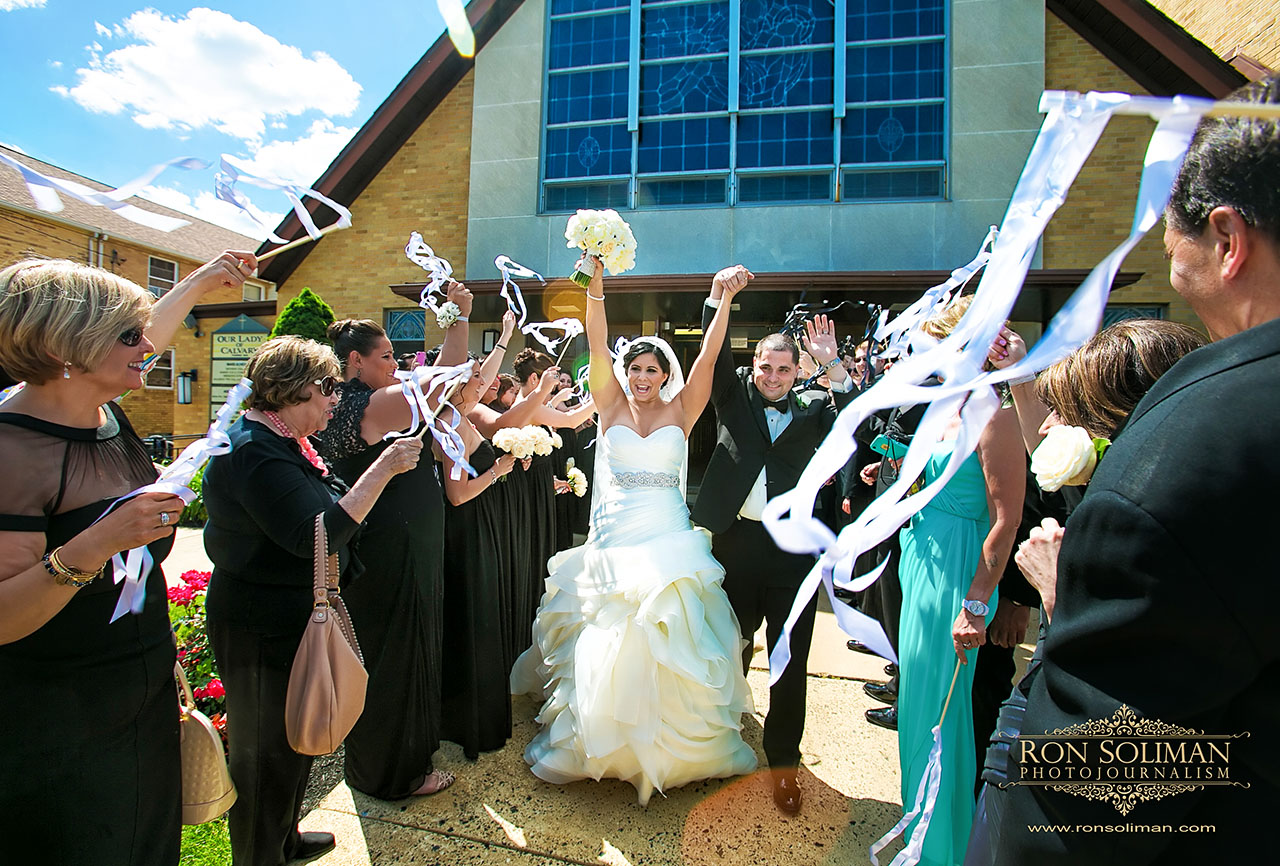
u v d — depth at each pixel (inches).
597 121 386.3
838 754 114.8
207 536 76.0
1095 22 339.0
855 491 144.3
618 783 105.3
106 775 57.0
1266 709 29.5
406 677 97.7
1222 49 394.0
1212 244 34.4
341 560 77.5
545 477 146.7
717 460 108.0
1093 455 47.9
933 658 83.3
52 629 53.9
